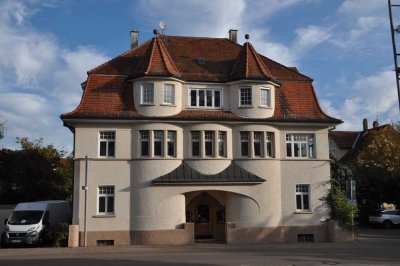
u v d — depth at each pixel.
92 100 28.45
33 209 28.83
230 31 36.88
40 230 27.67
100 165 27.72
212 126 28.77
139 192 27.64
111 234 27.23
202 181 27.73
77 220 27.16
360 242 28.91
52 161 50.34
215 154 28.67
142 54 31.86
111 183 27.67
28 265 17.59
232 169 28.77
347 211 29.67
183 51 32.41
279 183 29.41
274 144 29.53
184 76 29.70
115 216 27.44
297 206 29.77
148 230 27.30
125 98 28.97
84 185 27.42
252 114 29.28
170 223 27.50
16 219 28.08
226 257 20.14
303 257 20.12
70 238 26.33
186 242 27.41
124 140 28.16
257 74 29.64
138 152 28.02
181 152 28.58
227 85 30.14
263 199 28.70
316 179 29.94
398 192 45.06
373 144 52.66
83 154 27.67
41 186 45.56
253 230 28.38
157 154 28.25
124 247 25.84
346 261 18.59
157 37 30.42
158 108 28.27
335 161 37.72
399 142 53.09
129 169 27.98
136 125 28.27
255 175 28.84
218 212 30.66
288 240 28.98
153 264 17.61
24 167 45.47
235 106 29.56
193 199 30.44
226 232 28.14
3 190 44.97
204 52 32.75
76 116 27.36
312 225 29.42
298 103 30.84
